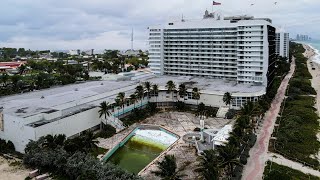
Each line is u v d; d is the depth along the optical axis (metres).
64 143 120.25
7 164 123.88
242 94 197.00
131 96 188.88
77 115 151.75
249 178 109.31
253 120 159.62
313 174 114.25
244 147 133.88
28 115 138.25
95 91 197.00
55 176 112.50
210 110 198.12
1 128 144.62
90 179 100.50
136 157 137.25
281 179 97.88
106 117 166.25
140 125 175.12
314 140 147.00
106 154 133.12
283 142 143.12
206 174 91.81
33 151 121.06
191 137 153.62
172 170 93.56
